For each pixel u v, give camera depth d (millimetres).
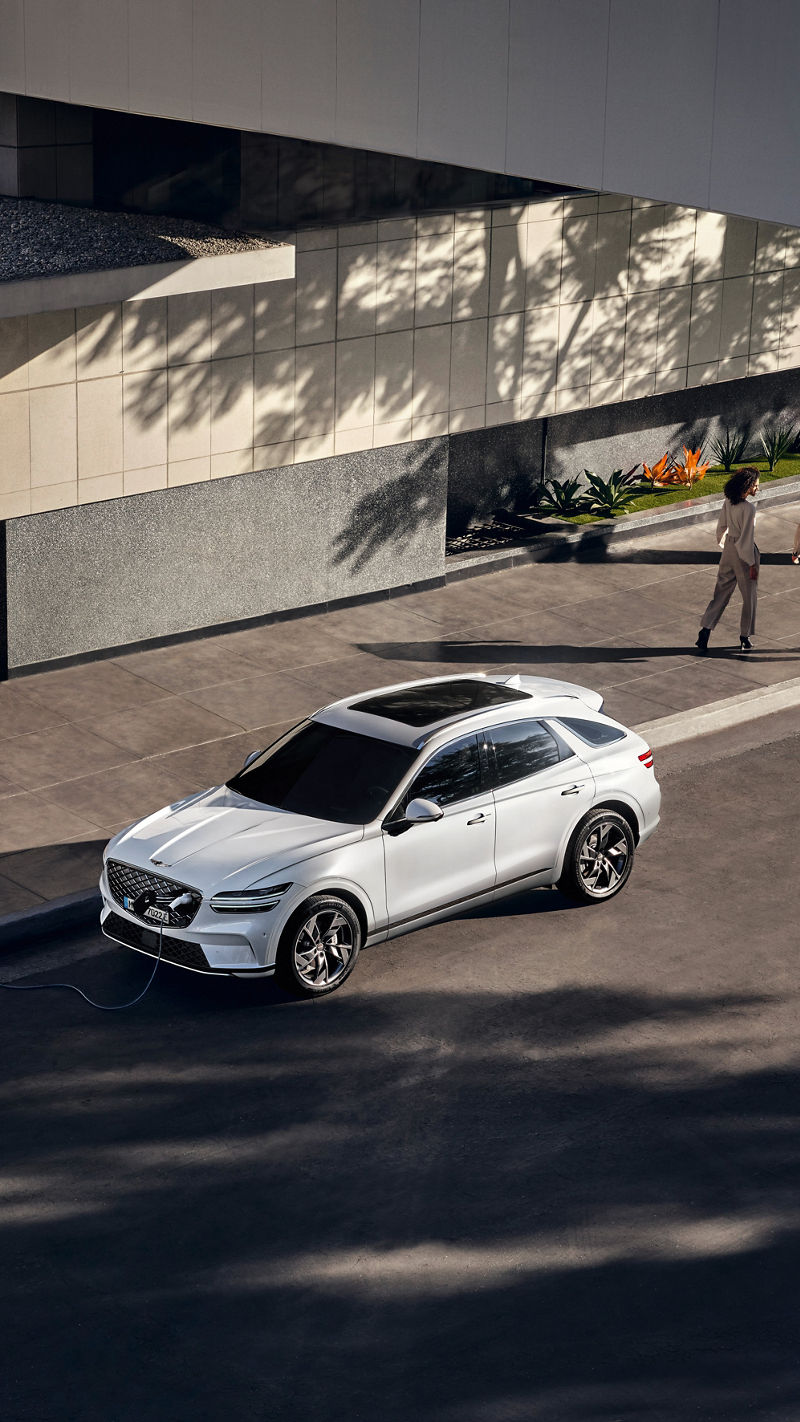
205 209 16734
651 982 11141
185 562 17016
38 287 13516
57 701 15656
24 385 15180
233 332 16547
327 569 18250
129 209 16766
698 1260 8336
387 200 17828
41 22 15383
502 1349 7652
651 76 11227
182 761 14484
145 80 14602
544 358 19562
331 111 13250
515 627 18062
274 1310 7910
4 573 15719
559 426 21484
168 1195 8797
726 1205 8805
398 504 18656
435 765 11273
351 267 17297
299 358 17172
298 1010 10688
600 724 12367
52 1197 8750
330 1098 9719
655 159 11344
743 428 24047
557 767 11859
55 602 16141
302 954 10656
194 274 14664
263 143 16703
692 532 21531
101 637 16594
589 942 11672
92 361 15562
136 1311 7891
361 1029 10469
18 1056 10117
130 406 16000
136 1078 9898
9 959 11422
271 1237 8469
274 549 17719
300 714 15562
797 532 18500
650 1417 7207
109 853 11023
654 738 15344
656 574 19922
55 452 15609
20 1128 9367
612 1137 9398
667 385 21109
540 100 11906
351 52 12984
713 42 10805
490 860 11477
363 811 11023
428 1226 8578
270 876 10422
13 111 16078
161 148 16500
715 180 11008
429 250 17938
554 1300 8008
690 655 17344
